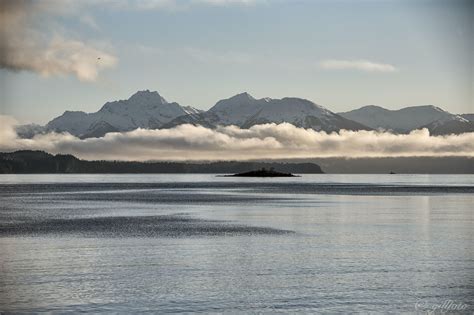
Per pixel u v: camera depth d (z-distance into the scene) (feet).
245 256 202.80
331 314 135.13
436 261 193.36
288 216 372.17
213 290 154.51
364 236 260.62
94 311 136.98
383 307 140.97
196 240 244.42
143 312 136.36
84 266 184.65
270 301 144.77
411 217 362.94
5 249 218.38
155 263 189.78
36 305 140.77
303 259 197.26
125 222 326.03
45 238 250.57
